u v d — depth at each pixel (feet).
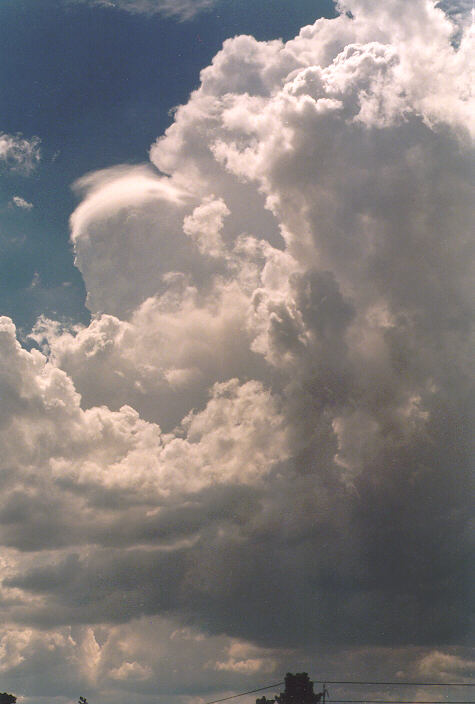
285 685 239.91
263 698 257.14
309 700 236.84
